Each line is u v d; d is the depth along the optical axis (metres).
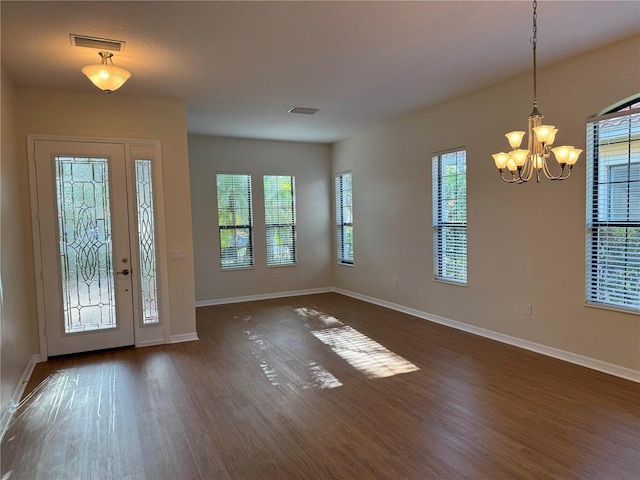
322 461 2.39
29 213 4.14
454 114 4.91
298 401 3.18
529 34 3.12
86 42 3.08
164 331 4.72
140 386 3.52
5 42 3.04
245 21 2.82
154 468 2.36
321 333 5.05
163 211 4.68
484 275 4.66
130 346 4.59
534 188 4.06
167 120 4.68
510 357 4.00
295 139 7.24
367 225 6.73
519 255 4.24
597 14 2.81
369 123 6.09
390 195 6.14
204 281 6.85
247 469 2.33
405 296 5.97
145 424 2.87
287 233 7.57
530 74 4.02
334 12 2.72
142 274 4.62
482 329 4.73
